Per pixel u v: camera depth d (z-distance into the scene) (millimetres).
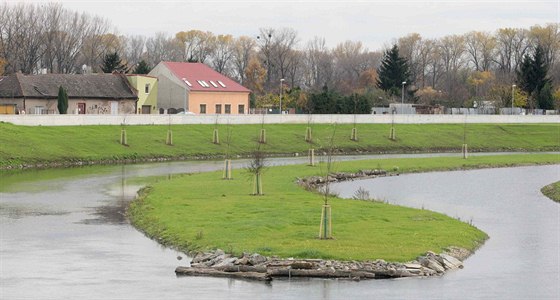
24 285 51000
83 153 128250
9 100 158125
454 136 175500
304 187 94875
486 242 65812
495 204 88250
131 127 145500
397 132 171375
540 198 93625
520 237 68125
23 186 95375
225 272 53312
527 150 172875
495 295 50188
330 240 60250
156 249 60875
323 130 165250
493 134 179875
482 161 136875
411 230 65625
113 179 103875
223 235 62219
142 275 53500
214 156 139875
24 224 70375
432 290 51000
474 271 55781
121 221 72562
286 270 53188
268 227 64938
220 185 93750
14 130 129875
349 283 52125
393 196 93812
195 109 178625
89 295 49094
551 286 52250
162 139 142875
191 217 70375
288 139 155875
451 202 89438
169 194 85438
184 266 55281
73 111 162875
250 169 94188
